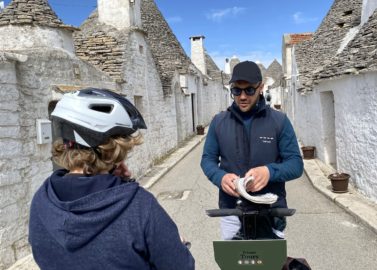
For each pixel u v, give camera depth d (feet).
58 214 4.50
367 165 23.98
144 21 67.10
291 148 9.12
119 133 5.01
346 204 22.75
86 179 4.70
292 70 63.57
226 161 9.52
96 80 25.71
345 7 52.29
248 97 9.04
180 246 4.88
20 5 22.97
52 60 19.93
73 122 4.80
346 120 28.30
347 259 16.12
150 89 40.55
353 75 25.94
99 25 35.86
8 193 15.96
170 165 40.91
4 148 15.80
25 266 15.57
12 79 16.34
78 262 4.52
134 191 4.71
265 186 8.96
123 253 4.47
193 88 72.08
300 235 19.12
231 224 9.69
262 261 7.41
